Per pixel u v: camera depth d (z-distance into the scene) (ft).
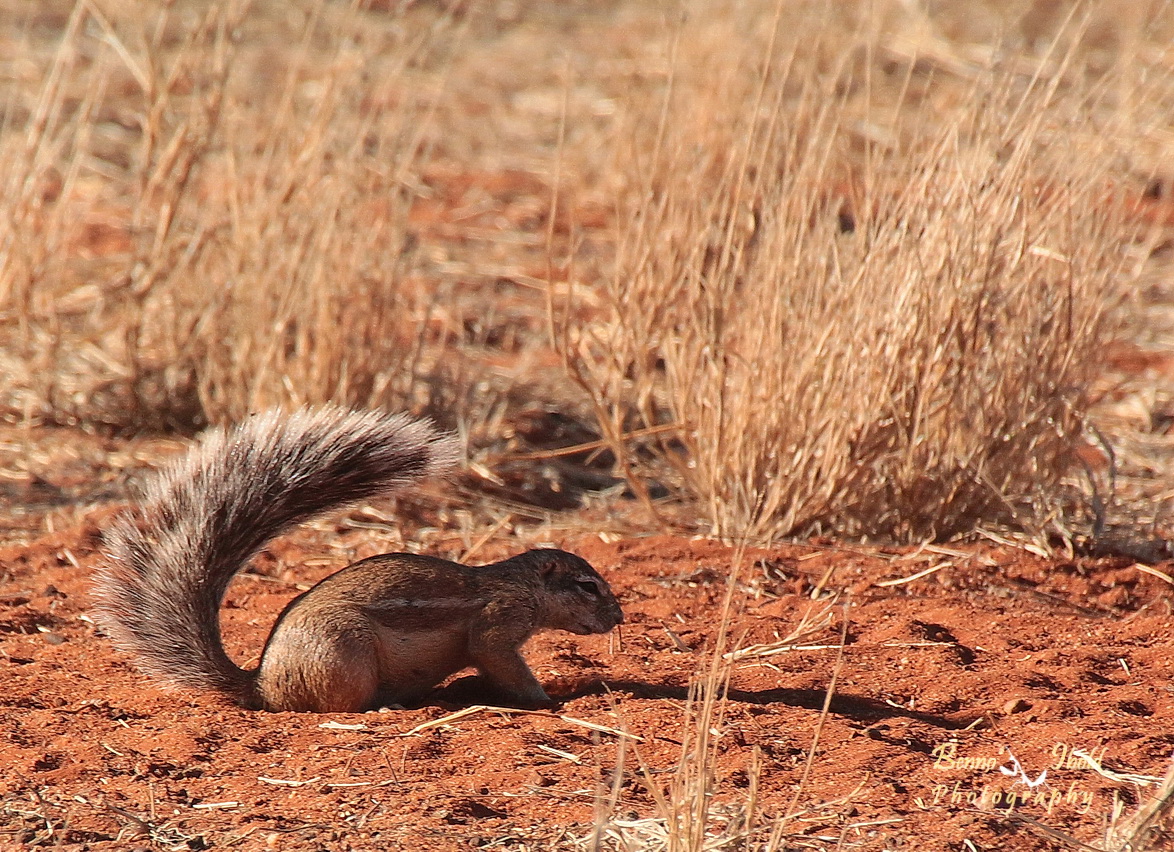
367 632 28.02
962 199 39.40
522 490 45.16
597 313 60.54
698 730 22.52
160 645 28.30
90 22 102.58
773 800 24.04
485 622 28.58
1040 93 41.01
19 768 25.40
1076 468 45.85
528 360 54.85
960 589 37.27
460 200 76.89
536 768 25.38
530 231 72.13
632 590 37.04
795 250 40.47
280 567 38.68
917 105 82.02
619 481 46.73
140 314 49.29
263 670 28.35
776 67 55.52
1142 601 36.88
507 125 89.30
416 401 48.85
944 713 28.91
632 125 72.69
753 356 40.88
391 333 47.42
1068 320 39.93
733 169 45.73
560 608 29.22
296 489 28.71
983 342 39.83
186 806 24.00
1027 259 40.24
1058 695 29.45
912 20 99.71
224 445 29.01
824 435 40.47
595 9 119.14
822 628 33.12
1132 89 45.24
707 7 75.61
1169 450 49.39
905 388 39.75
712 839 21.86
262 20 104.06
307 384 46.32
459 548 40.57
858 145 67.05
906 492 40.55
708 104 61.62
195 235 49.70
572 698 29.45
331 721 27.76
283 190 47.34
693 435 43.01
